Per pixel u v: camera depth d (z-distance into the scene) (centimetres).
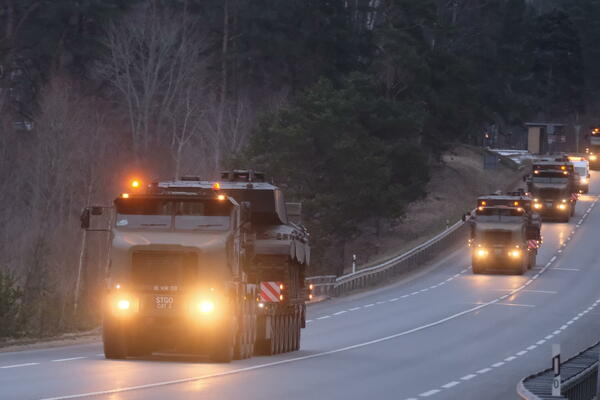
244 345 9506
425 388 8056
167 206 9081
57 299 12406
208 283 8894
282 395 6969
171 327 8894
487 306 18200
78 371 7794
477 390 8094
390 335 13388
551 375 8531
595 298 19862
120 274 8944
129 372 7862
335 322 15250
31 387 6781
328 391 7394
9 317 10875
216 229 8994
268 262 10369
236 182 11012
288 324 10856
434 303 18650
